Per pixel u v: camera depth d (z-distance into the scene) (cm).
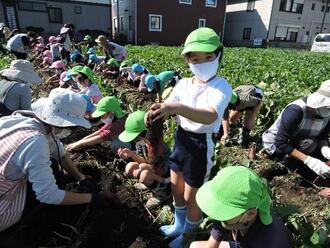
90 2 2858
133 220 287
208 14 3028
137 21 2766
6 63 952
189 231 270
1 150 213
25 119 233
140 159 341
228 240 216
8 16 2606
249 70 1027
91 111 455
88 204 286
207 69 231
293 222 266
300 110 343
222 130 488
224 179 180
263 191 180
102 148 425
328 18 3622
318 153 375
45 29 2764
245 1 3528
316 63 1447
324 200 333
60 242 269
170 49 1850
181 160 257
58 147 299
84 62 1038
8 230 245
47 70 952
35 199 258
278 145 367
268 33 3331
